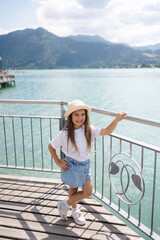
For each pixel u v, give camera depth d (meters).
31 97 29.47
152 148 1.99
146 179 6.45
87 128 2.18
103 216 2.59
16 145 9.39
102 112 2.52
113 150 8.80
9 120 14.57
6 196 3.08
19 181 3.50
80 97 28.27
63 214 2.48
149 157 8.04
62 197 3.02
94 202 2.86
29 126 12.86
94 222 2.49
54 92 34.59
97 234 2.31
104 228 2.39
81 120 2.14
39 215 2.66
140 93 31.39
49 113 17.89
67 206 2.42
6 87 47.38
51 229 2.41
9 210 2.77
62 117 3.29
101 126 13.28
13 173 6.71
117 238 2.24
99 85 46.84
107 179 6.48
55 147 2.21
